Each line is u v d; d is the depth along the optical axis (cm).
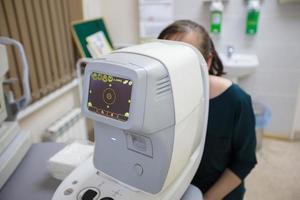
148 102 53
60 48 214
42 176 99
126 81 53
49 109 208
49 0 198
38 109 195
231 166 103
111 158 70
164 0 259
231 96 95
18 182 96
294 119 270
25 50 176
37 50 188
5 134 102
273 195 203
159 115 56
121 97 55
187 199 77
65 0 218
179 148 65
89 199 67
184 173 73
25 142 111
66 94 229
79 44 232
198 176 103
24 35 175
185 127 65
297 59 249
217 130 96
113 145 69
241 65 240
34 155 111
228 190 102
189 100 64
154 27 270
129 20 282
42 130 202
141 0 264
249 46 258
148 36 275
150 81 53
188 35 91
